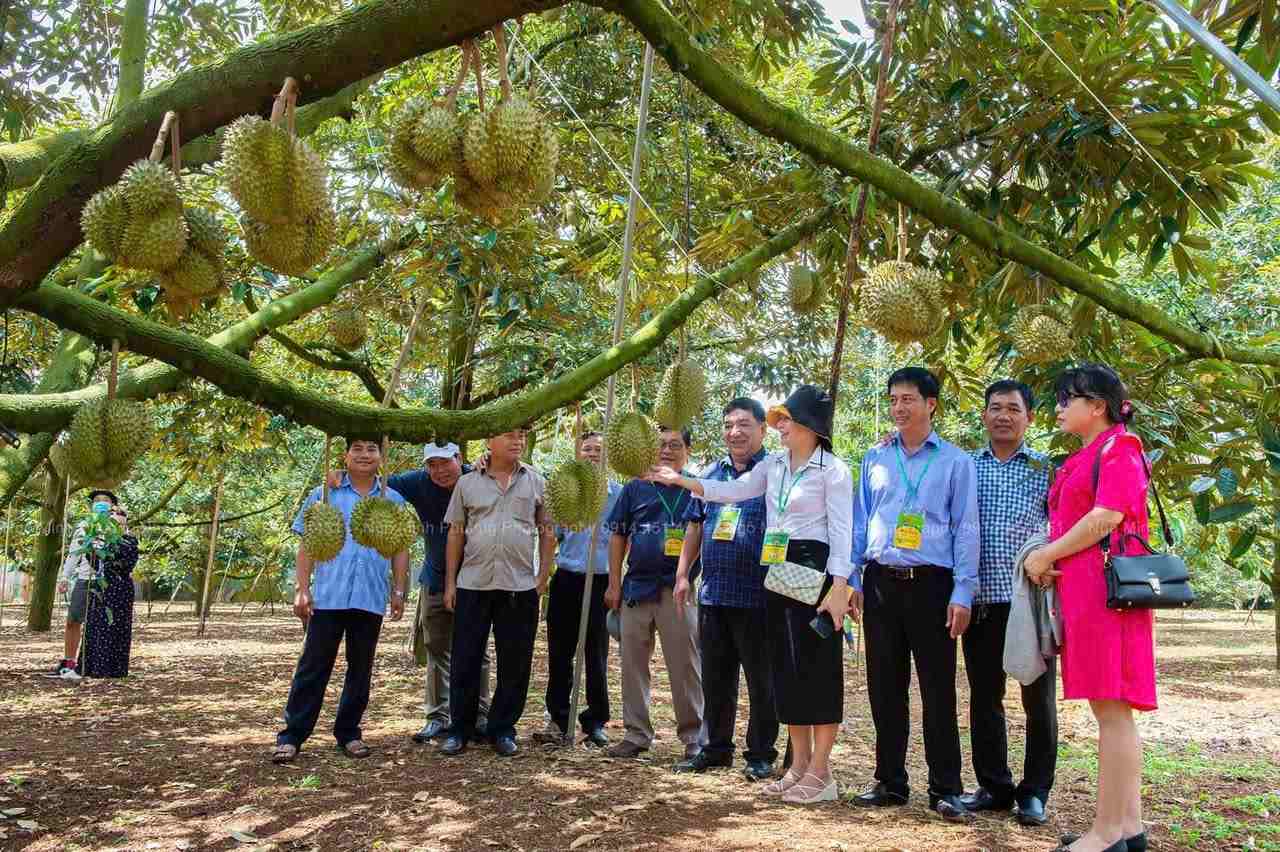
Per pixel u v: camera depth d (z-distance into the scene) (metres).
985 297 4.29
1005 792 3.96
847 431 13.40
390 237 5.42
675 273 5.64
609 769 4.62
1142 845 3.12
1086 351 4.01
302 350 7.83
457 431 2.38
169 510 17.31
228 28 7.01
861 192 3.56
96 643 7.82
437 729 5.36
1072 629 3.19
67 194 1.89
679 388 3.27
